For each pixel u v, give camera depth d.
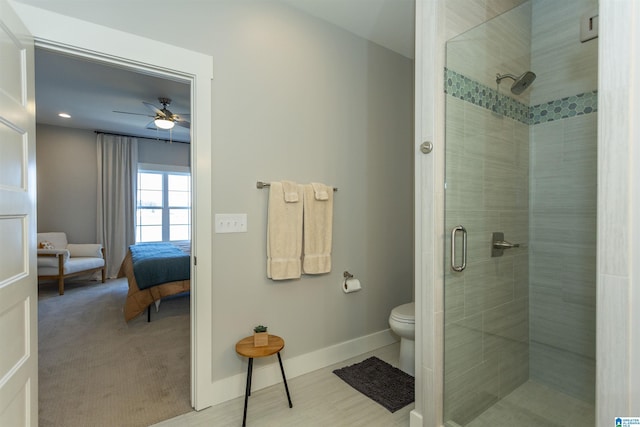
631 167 1.01
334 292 2.61
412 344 2.40
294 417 1.90
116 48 1.71
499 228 1.99
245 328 2.16
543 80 2.10
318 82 2.50
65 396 2.08
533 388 2.01
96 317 3.63
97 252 5.40
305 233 2.38
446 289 1.75
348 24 2.59
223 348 2.07
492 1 2.06
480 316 1.89
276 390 2.19
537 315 2.06
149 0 1.81
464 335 1.82
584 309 1.86
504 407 1.89
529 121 2.13
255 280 2.20
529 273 2.11
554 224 2.02
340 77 2.63
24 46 1.36
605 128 1.06
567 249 1.95
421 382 1.77
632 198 1.01
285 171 2.33
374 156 2.88
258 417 1.89
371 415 1.92
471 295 1.85
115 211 5.91
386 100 2.96
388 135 2.98
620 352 1.04
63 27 1.58
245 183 2.15
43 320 3.53
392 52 3.00
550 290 2.01
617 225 1.04
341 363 2.59
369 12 2.43
